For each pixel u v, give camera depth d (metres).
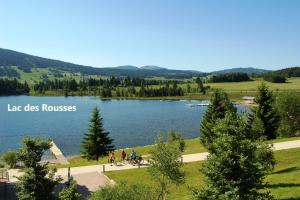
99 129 70.94
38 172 29.16
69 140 104.38
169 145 34.72
